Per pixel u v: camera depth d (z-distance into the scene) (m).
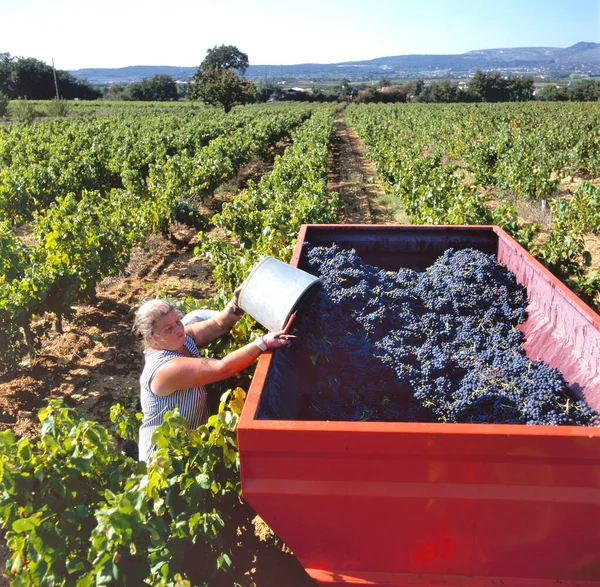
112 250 8.19
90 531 2.97
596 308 6.41
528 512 2.25
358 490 2.29
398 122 35.91
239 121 34.34
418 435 2.18
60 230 7.73
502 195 14.30
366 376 3.50
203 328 3.56
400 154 16.56
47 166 15.76
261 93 122.88
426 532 2.35
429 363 3.60
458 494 2.24
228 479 3.11
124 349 6.58
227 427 2.93
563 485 2.22
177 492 2.85
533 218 12.01
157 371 2.97
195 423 3.16
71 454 3.10
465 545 2.37
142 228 9.57
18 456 2.96
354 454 2.24
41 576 2.61
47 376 6.00
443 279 4.69
